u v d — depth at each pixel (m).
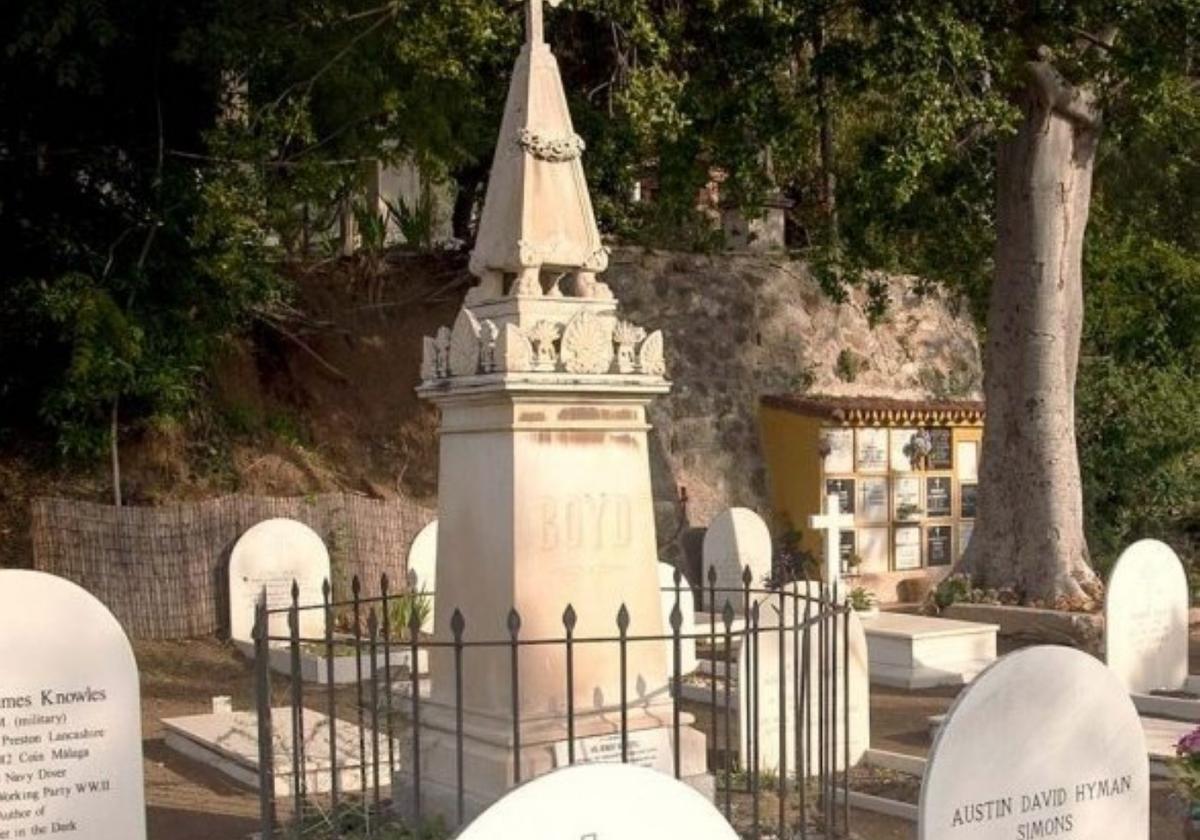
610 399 6.88
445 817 6.68
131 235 14.94
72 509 13.80
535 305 6.81
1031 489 15.66
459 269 18.98
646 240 18.92
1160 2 13.48
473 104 14.98
